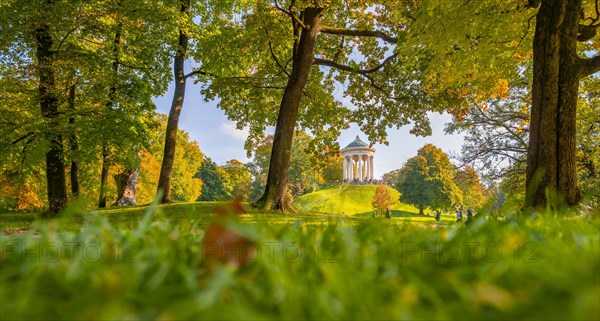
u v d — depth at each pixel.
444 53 13.27
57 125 13.11
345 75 20.94
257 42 16.83
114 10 13.73
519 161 22.50
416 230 1.26
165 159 18.73
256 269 0.66
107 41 15.92
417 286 0.48
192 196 57.75
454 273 0.56
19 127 13.45
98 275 0.56
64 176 14.16
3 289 0.54
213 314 0.35
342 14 18.56
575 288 0.38
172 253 0.84
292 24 17.41
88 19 13.31
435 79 15.23
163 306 0.44
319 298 0.42
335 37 20.05
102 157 20.39
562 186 8.56
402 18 15.20
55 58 13.05
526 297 0.41
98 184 25.00
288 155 15.22
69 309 0.41
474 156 24.02
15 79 12.89
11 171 14.90
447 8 11.98
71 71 13.23
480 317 0.39
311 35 16.00
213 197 72.38
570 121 8.84
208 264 0.68
